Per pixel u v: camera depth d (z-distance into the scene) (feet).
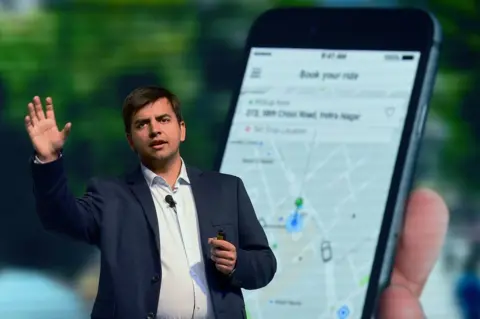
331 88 35.29
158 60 66.39
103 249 25.03
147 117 25.40
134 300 24.71
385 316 35.40
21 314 60.80
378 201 33.94
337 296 33.76
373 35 35.24
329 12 35.68
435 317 54.29
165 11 66.44
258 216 34.94
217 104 65.41
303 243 34.32
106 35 66.54
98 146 65.26
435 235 36.58
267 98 35.76
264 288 34.27
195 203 25.57
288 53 35.94
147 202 25.32
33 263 61.57
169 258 24.97
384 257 33.47
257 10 65.77
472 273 55.06
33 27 66.13
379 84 34.88
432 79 34.71
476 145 62.90
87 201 25.50
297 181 34.88
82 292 61.21
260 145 35.42
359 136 34.63
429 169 62.54
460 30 63.67
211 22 66.03
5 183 63.10
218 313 24.93
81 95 66.03
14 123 64.75
